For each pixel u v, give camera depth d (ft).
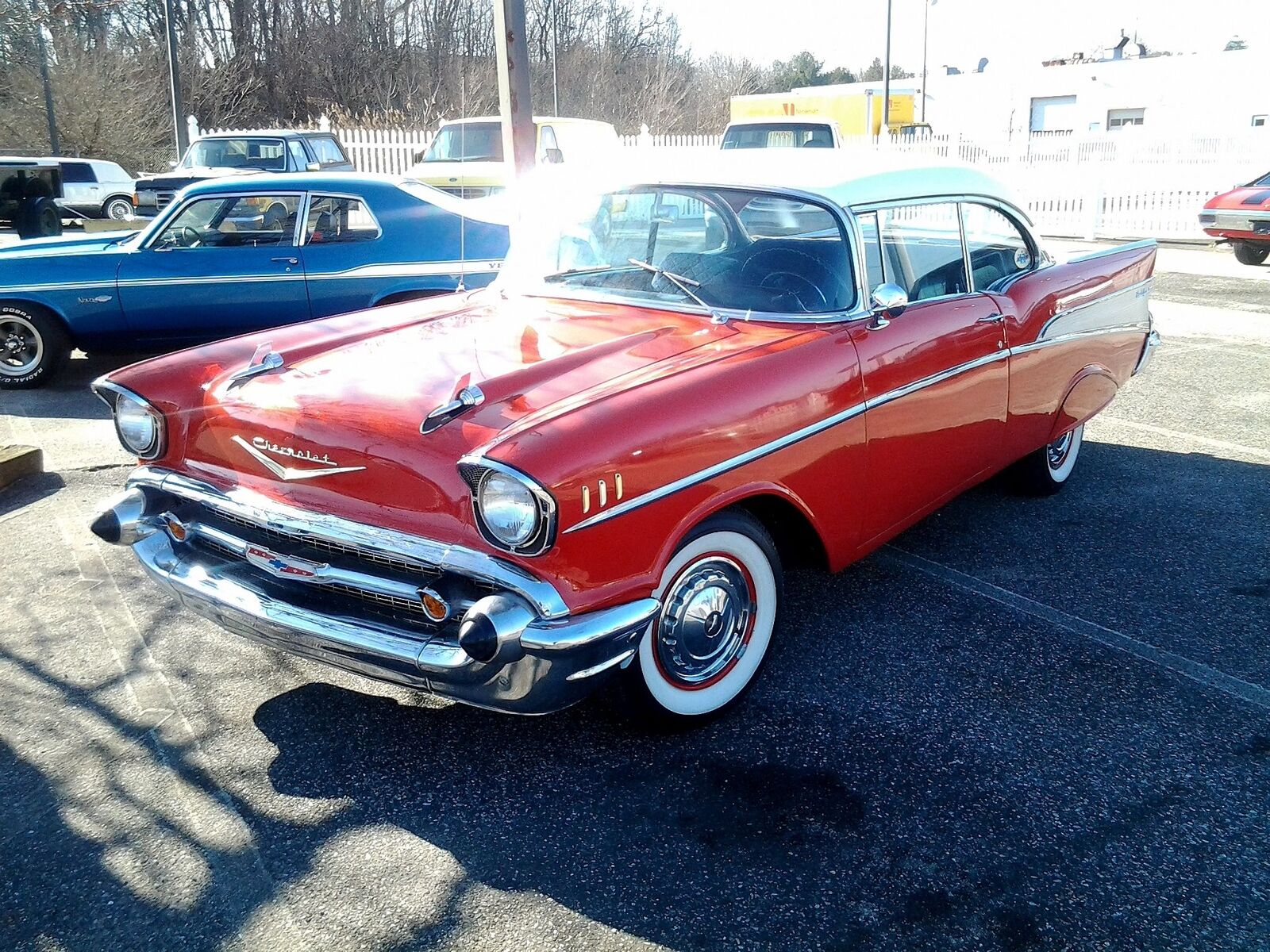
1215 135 59.77
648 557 9.29
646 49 148.87
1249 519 16.58
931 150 75.77
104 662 12.05
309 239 24.73
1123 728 10.74
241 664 12.06
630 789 9.75
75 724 10.78
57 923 8.09
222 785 9.82
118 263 24.26
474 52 119.14
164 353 25.38
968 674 11.84
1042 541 15.78
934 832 9.12
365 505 9.32
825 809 9.45
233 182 24.81
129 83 98.89
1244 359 28.04
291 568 9.71
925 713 11.02
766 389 10.36
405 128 101.35
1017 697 11.34
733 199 12.37
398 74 117.80
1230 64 106.01
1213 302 37.11
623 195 13.19
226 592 9.97
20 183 44.98
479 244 25.27
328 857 8.86
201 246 24.67
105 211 78.28
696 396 9.72
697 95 154.20
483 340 11.28
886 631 12.87
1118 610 13.44
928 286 13.17
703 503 9.74
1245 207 46.85
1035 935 7.96
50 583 14.05
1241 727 10.78
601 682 9.29
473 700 9.11
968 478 14.17
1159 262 49.42
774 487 10.54
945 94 131.85
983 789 9.73
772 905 8.27
